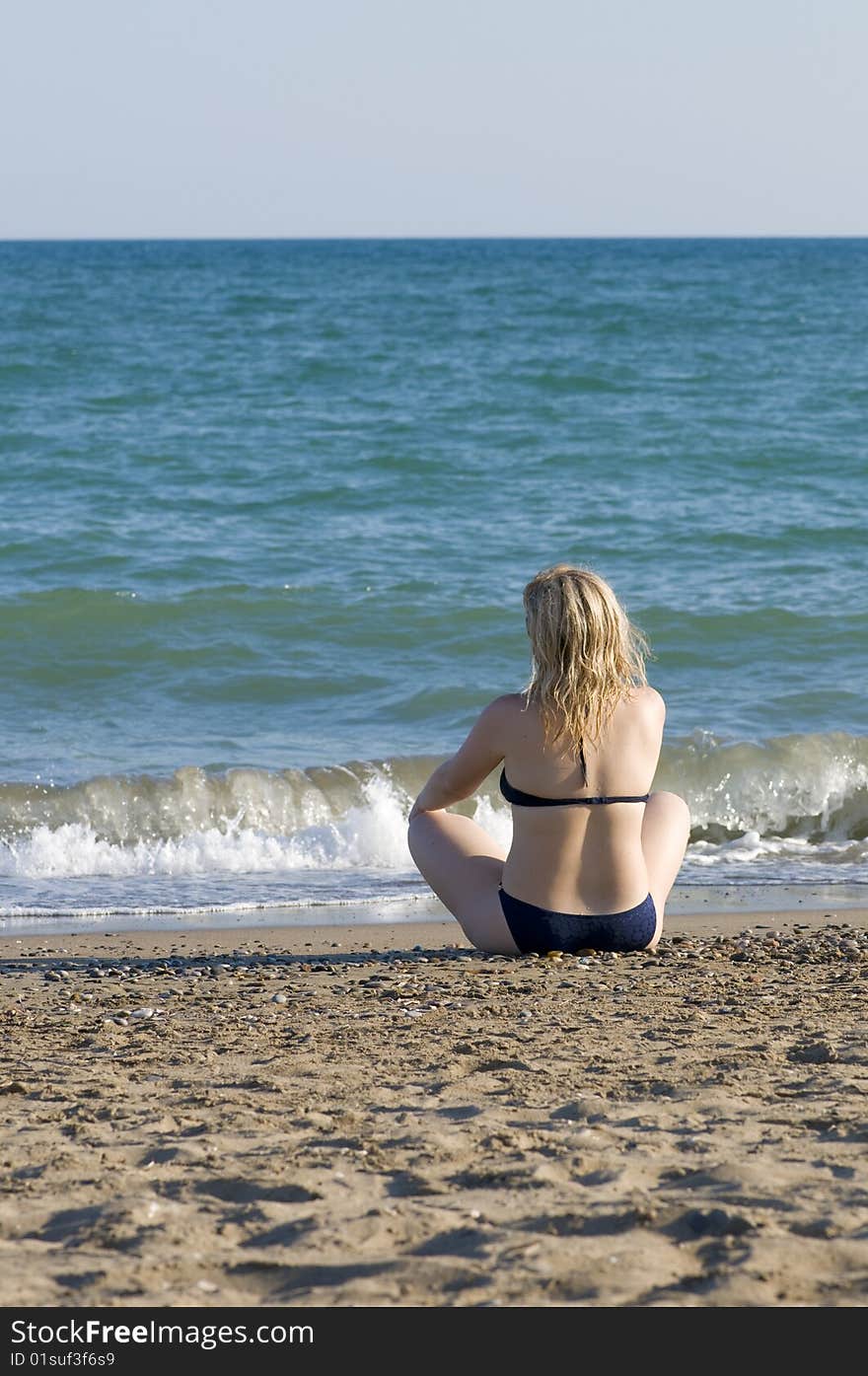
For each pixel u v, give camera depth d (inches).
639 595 505.7
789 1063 136.6
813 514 652.1
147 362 1229.1
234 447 818.2
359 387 1098.7
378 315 1839.3
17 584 511.2
